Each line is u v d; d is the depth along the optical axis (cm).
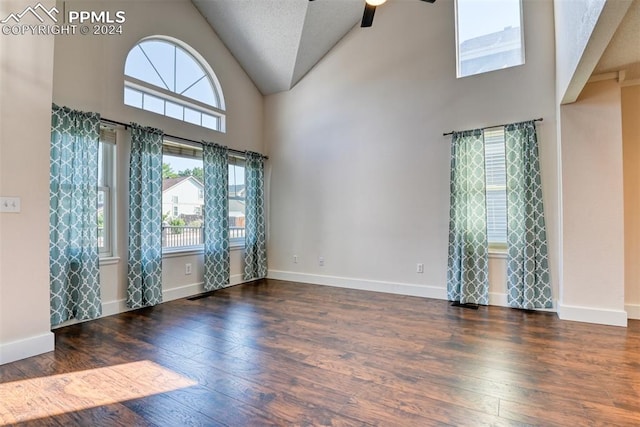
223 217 493
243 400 191
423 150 437
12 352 241
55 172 308
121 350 263
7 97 241
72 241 323
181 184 452
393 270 459
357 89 490
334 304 402
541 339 283
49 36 263
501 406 184
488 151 402
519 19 393
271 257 576
